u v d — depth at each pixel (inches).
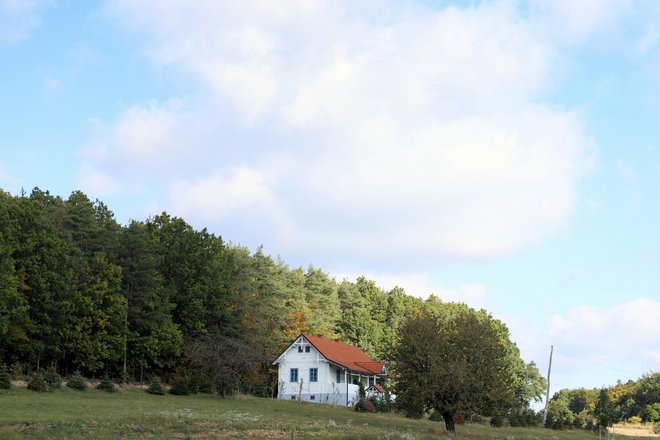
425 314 1955.0
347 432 1332.4
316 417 1801.2
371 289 5216.5
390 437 1282.0
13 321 1855.3
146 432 1103.6
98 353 2103.8
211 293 2659.9
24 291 1951.3
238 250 3334.2
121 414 1309.1
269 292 3361.2
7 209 1967.3
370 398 2719.0
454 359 1797.5
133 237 2397.9
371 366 3159.5
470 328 1849.2
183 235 2694.4
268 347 2970.0
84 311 2089.1
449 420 1827.0
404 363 1822.1
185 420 1282.0
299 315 3560.5
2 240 1811.0
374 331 4379.9
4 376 1731.1
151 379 2405.3
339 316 4259.4
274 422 1409.9
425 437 1441.9
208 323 2642.7
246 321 2913.4
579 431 3238.2
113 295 2175.2
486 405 1809.8
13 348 1930.4
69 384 1927.9
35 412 1266.0
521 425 3068.4
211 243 2842.0
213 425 1254.9
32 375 1979.6
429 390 1756.9
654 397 5329.7
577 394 6412.4
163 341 2354.8
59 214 2326.5
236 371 2393.0
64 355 2087.8
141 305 2358.5
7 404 1382.9
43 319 1991.9
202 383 2375.7
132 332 2303.2
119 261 2333.9
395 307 5162.4
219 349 2406.5
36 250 2000.5
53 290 2021.4
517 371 4672.7
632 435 3326.8
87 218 2345.0
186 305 2568.9
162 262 2586.1
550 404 5447.8
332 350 3024.1
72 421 1137.4
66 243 2123.5
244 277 3024.1
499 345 1860.2
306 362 2918.3
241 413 1617.9
